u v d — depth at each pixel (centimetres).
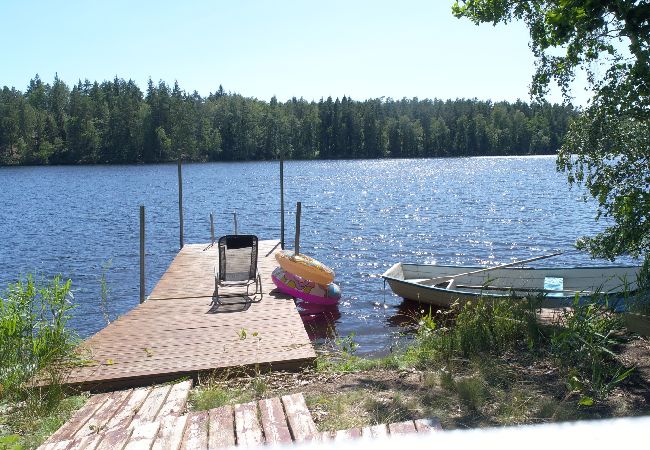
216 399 505
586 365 543
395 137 13300
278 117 12338
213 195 4622
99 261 1923
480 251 2094
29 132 10450
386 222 2914
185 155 10938
